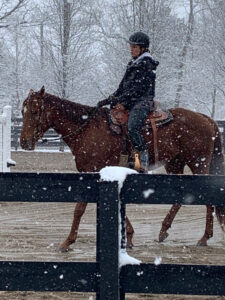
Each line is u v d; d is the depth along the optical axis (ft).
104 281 11.04
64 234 25.40
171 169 24.54
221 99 89.25
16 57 94.48
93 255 21.17
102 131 22.80
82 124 22.91
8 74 87.51
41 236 24.88
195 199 11.14
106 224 11.03
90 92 80.28
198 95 84.43
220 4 77.51
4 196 11.35
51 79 79.15
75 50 78.84
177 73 82.94
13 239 24.11
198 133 23.53
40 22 78.13
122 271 11.25
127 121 22.72
